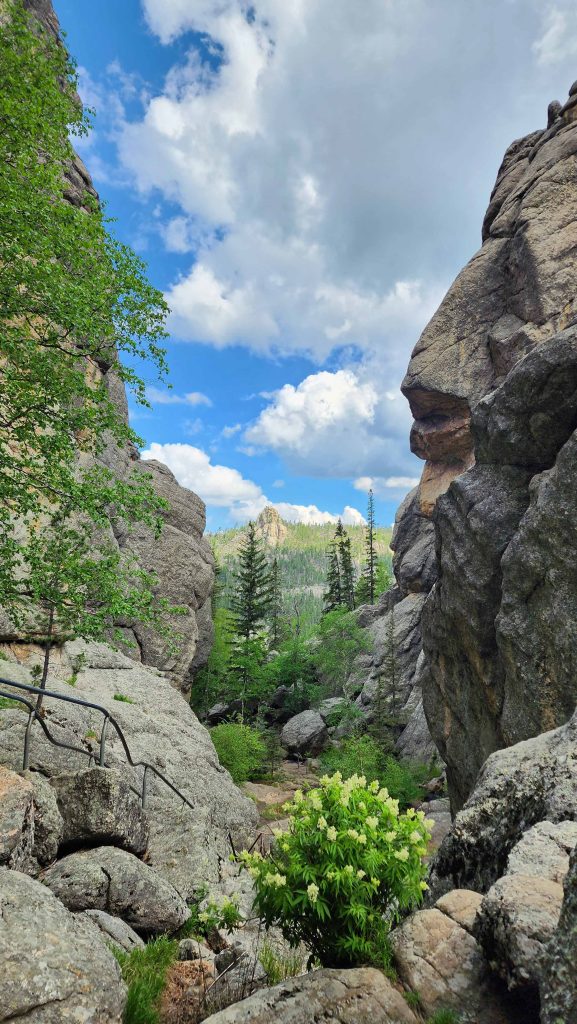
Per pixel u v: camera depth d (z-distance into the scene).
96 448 11.15
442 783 28.73
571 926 2.57
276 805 25.52
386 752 32.25
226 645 43.19
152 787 11.52
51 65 11.47
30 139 10.80
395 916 4.29
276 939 6.33
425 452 39.31
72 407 10.73
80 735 10.80
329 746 37.84
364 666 45.00
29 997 3.24
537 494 14.48
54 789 7.45
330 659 43.72
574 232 27.48
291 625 58.31
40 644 16.14
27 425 9.98
